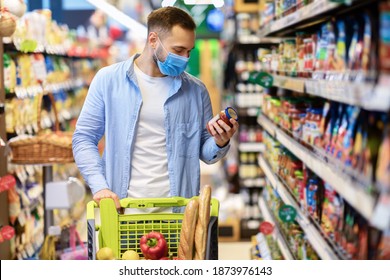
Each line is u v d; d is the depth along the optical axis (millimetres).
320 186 4270
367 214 2619
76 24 14938
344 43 3453
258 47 9891
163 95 4379
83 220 9141
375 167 2799
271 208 7121
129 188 4398
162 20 4180
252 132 9891
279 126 6340
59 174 8570
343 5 3711
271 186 7273
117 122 4383
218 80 16500
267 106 7496
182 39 4168
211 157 4441
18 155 5926
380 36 2750
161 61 4234
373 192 2641
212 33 15812
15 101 6543
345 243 3422
